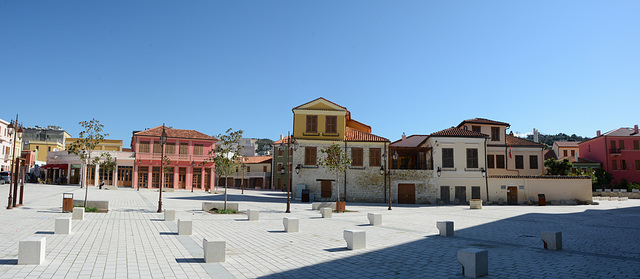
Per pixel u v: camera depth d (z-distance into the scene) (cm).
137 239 1212
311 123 3766
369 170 3744
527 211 2819
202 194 4478
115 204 2592
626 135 5853
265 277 784
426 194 3731
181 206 2639
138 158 5231
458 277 794
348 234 1120
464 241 1276
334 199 3684
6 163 6019
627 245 1231
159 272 802
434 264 914
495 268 872
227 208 2366
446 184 3750
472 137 3806
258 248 1112
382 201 3719
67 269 802
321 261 942
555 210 2969
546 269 864
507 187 3778
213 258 912
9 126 2108
